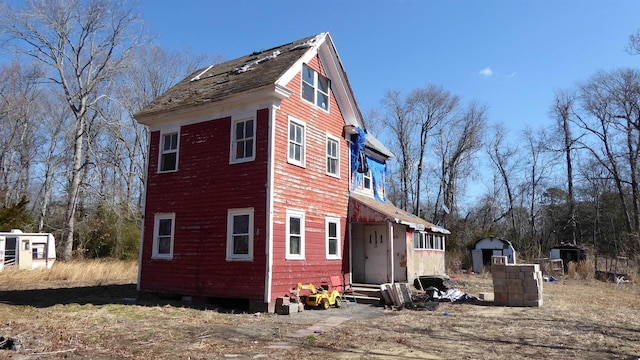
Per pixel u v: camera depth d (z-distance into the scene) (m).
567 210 48.75
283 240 13.89
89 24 30.05
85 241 33.59
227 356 7.42
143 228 16.22
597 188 47.41
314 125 16.30
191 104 15.33
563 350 8.03
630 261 31.86
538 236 51.19
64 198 38.50
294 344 8.43
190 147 15.62
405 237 19.73
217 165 14.83
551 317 11.91
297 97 15.43
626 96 41.75
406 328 10.23
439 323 10.96
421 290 18.44
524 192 51.44
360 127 19.23
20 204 32.34
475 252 33.28
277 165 13.95
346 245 17.53
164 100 17.59
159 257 15.58
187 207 15.27
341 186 17.72
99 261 28.36
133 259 32.72
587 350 8.05
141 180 37.00
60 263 25.77
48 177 37.84
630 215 45.44
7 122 39.75
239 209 14.02
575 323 10.97
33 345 7.89
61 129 41.25
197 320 11.16
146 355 7.44
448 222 47.97
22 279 21.20
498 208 51.31
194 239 14.88
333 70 17.80
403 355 7.56
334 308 13.97
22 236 26.50
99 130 35.78
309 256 15.09
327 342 8.62
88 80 30.88
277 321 11.30
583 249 34.22
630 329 10.19
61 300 14.70
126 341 8.49
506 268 14.66
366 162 20.09
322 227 16.06
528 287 14.26
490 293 17.64
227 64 19.77
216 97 14.83
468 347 8.23
